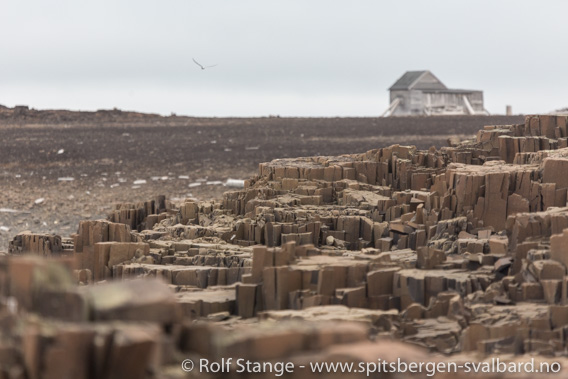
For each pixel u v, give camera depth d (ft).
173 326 175.32
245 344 171.22
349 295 330.34
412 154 582.35
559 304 315.17
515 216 387.14
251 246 471.21
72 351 157.99
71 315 171.32
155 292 178.70
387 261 360.69
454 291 337.11
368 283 338.54
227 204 560.20
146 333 162.71
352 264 347.77
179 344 174.91
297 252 374.84
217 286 380.99
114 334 160.35
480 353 283.59
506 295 329.93
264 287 336.70
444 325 311.47
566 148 517.14
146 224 585.63
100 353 158.61
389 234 461.37
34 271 177.99
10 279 181.68
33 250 478.59
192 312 335.26
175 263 434.30
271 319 291.38
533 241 362.94
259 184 572.51
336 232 471.21
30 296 176.96
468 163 558.97
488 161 536.83
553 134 571.69
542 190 434.71
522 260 345.92
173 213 596.70
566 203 426.51
